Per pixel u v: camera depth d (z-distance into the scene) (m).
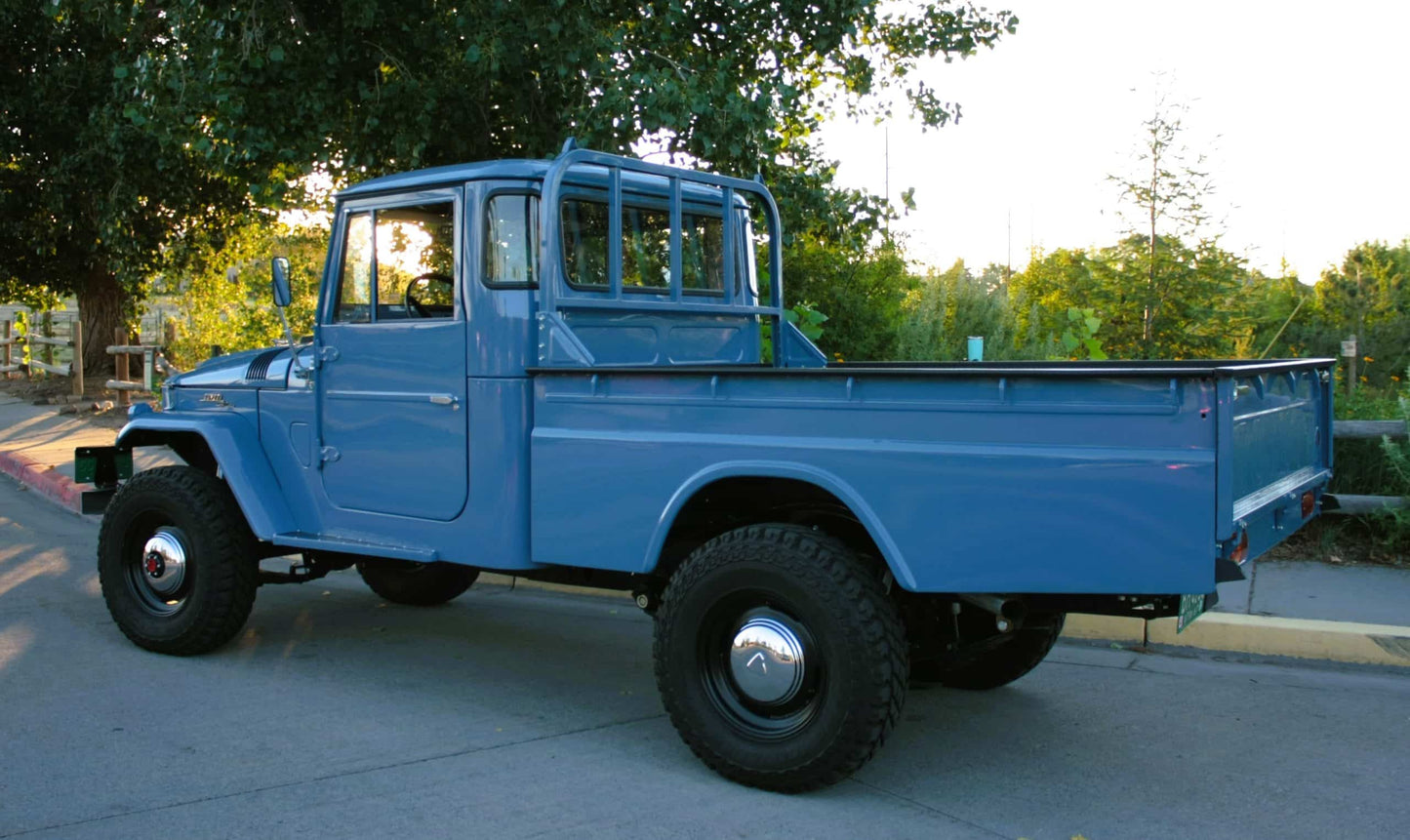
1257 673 5.16
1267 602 5.84
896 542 3.56
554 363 4.35
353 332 4.98
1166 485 3.18
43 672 5.14
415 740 4.30
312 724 4.49
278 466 5.33
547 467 4.33
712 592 3.81
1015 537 3.39
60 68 14.21
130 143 13.70
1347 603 5.80
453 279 4.67
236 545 5.32
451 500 4.64
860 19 8.05
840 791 3.82
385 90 7.34
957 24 8.52
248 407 5.46
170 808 3.61
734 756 3.78
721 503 4.43
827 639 3.58
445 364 4.61
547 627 6.19
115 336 18.47
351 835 3.42
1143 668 5.27
